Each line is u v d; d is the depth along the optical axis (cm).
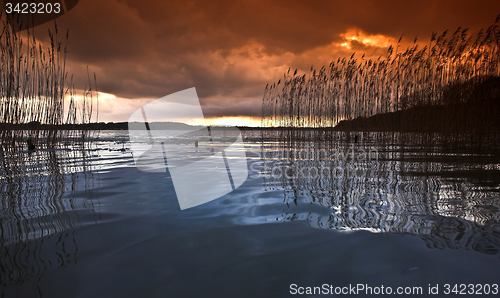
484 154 605
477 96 866
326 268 112
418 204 210
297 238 144
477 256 121
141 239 142
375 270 110
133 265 115
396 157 553
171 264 116
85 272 108
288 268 112
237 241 140
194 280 103
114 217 179
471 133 876
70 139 1123
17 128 693
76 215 184
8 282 100
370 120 1124
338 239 142
